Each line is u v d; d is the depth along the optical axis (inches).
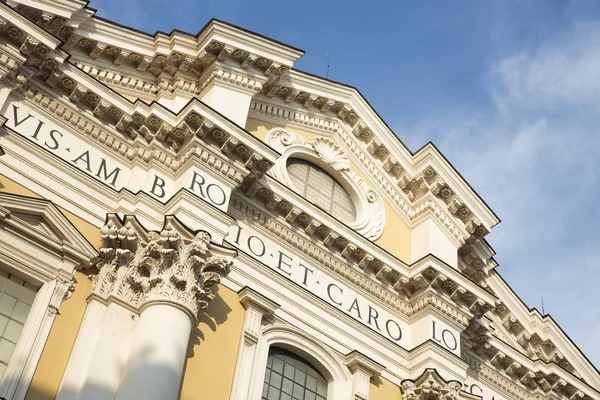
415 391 940.0
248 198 944.9
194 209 860.6
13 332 741.9
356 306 982.4
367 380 914.7
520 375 1117.7
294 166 1050.1
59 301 767.1
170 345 750.5
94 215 837.8
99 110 890.1
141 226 818.2
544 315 1183.6
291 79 1064.8
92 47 946.7
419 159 1123.3
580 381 1146.7
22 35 845.8
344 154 1096.2
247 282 896.3
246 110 967.0
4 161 808.9
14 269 762.8
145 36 976.3
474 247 1143.0
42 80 872.3
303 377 898.1
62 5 901.2
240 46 981.2
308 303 932.6
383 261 1004.6
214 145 910.4
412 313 1022.4
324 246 981.2
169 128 900.6
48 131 859.4
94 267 807.1
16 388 704.4
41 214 789.9
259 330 866.1
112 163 887.7
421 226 1102.4
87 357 746.8
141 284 796.6
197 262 806.5
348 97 1101.7
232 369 823.7
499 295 1170.6
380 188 1111.6
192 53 981.2
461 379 979.3
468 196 1123.3
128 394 713.0
